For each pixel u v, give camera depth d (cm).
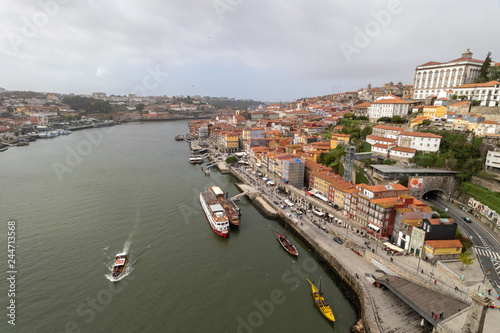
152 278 8019
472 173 11794
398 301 6806
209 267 8625
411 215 8850
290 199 13938
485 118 14175
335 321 6600
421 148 13512
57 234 10156
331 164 15988
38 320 6488
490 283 6819
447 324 5459
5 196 13688
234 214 11894
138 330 6306
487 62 18025
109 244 9612
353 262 8375
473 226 9606
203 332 6284
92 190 14675
